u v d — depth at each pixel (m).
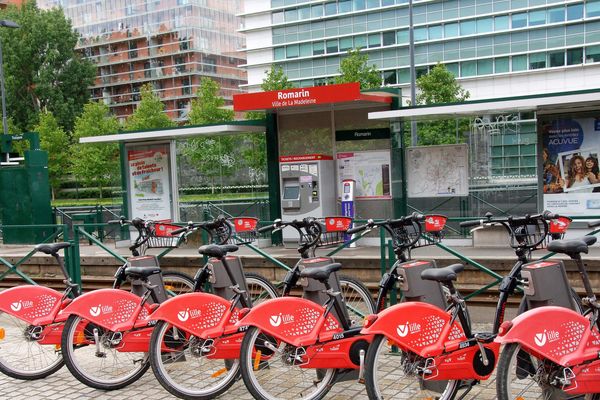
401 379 5.39
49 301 6.23
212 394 5.41
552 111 10.99
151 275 6.15
